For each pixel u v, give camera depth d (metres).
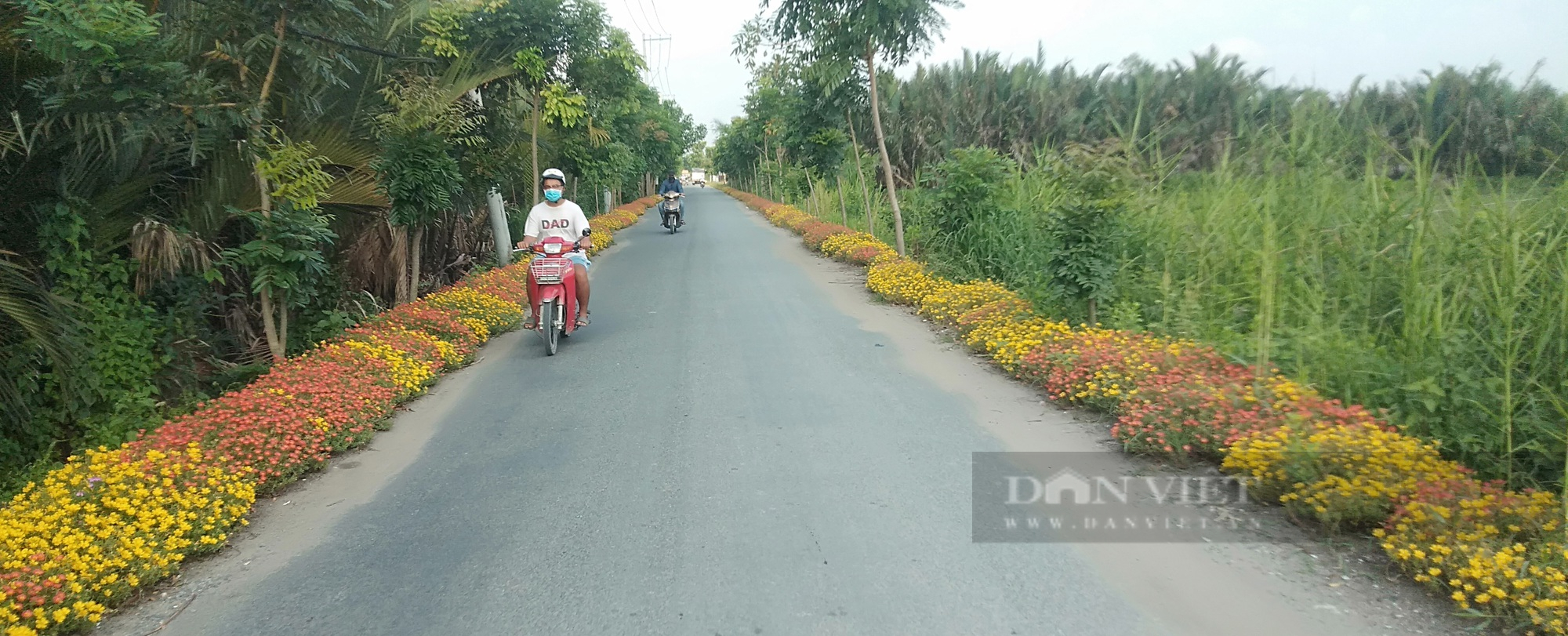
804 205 36.50
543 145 17.81
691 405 7.07
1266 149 9.13
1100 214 8.59
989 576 3.96
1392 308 6.96
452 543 4.57
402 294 12.80
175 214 8.52
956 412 6.66
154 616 3.97
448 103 11.32
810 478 5.27
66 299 7.25
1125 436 5.72
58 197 7.55
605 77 18.47
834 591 3.85
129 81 7.04
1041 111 23.73
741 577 4.02
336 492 5.46
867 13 14.27
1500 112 7.74
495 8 14.73
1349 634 3.42
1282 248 7.95
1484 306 5.88
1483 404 5.37
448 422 6.95
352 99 11.05
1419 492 4.12
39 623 3.63
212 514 4.69
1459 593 3.46
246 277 10.07
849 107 16.52
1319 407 5.29
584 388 7.86
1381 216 7.22
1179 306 8.44
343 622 3.80
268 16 8.02
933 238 13.74
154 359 8.09
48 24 6.24
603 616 3.73
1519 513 3.95
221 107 7.57
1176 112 16.36
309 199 8.13
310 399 6.44
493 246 20.38
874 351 9.00
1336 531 4.27
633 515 4.81
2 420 7.15
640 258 20.12
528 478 5.51
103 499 4.65
